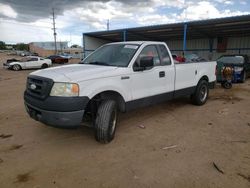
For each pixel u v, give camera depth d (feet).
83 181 10.19
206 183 10.03
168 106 23.13
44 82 12.59
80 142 14.30
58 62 118.83
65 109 12.07
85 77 12.82
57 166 11.46
